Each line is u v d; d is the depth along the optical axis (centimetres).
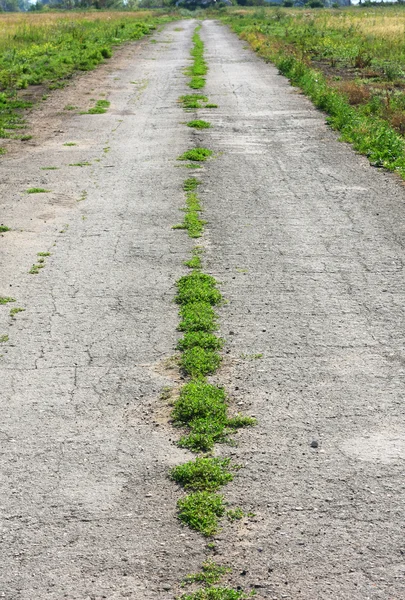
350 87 2000
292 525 416
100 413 534
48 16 6769
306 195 1111
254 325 673
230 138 1510
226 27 5691
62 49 3125
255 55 3167
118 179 1198
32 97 2012
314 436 502
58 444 496
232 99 1970
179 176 1216
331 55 3059
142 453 486
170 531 413
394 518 420
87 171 1252
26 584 376
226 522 420
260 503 435
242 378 579
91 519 424
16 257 848
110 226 961
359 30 4184
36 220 987
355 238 916
